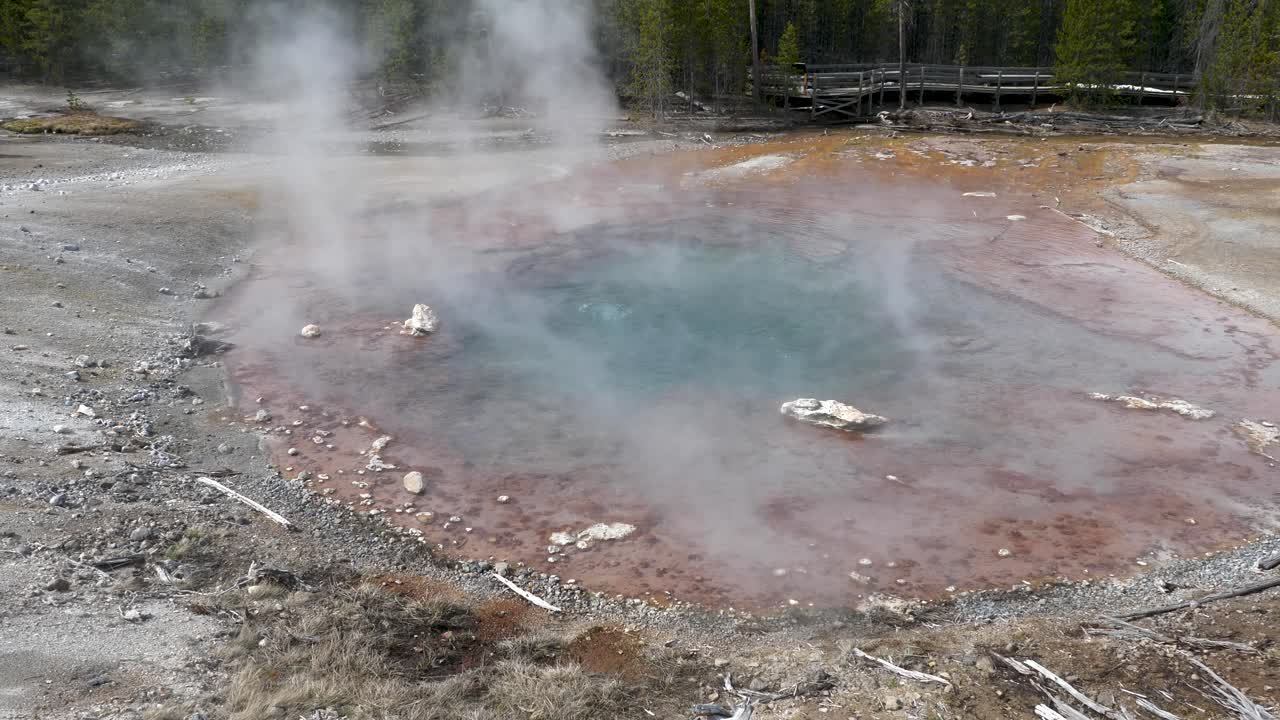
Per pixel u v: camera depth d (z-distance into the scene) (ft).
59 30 142.51
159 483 32.68
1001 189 82.69
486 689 22.84
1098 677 22.98
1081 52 115.85
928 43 155.22
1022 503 33.50
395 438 38.22
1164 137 105.60
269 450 36.94
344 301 53.98
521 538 31.40
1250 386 42.86
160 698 20.62
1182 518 32.45
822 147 101.30
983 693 22.33
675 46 117.39
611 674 23.98
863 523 32.27
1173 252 63.10
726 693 22.99
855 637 26.02
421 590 28.22
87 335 45.75
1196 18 133.18
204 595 26.04
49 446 33.65
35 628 22.74
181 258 59.41
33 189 74.38
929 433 38.73
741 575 29.25
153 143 100.32
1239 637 25.03
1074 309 53.11
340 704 21.25
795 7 152.25
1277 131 107.24
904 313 52.47
